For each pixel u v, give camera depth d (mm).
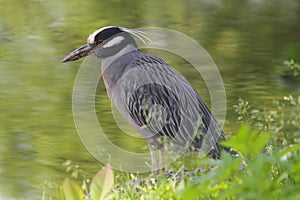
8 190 11195
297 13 24125
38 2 25250
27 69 17703
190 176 8984
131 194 8961
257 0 25531
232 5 25125
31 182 11500
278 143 11242
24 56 18875
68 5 24828
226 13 24172
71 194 8383
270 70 18109
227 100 15805
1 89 16391
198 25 22641
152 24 22547
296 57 15297
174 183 8688
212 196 8102
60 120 14492
